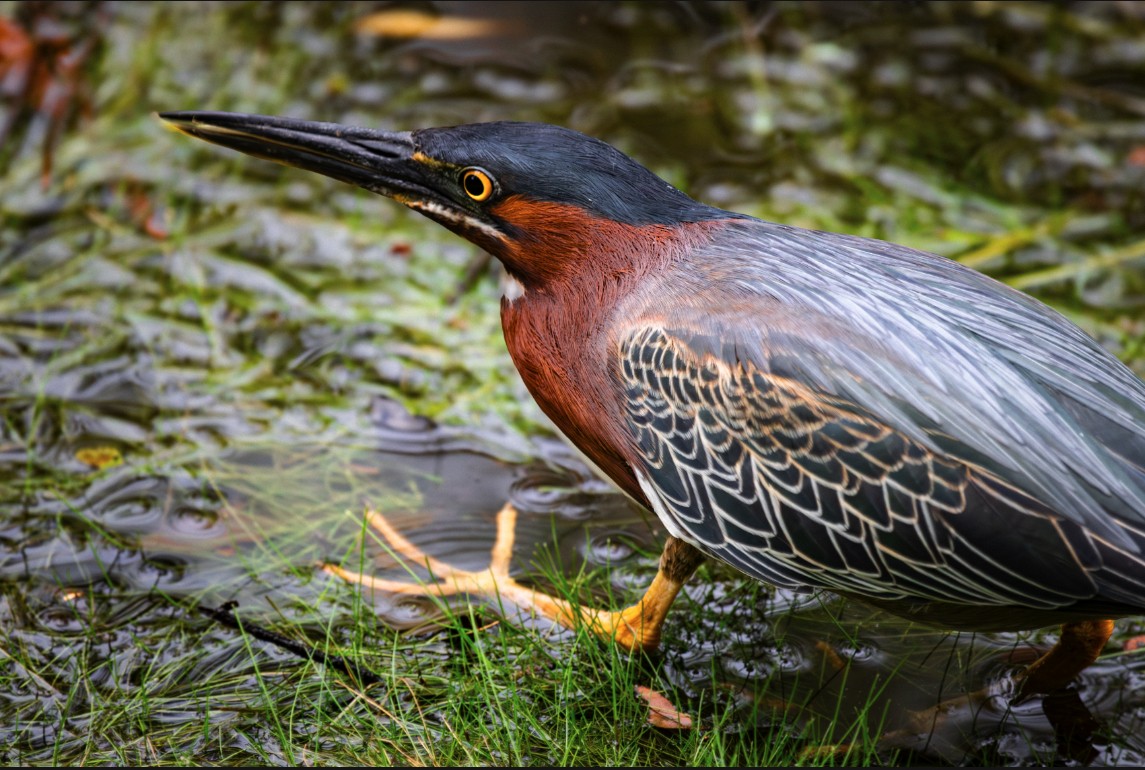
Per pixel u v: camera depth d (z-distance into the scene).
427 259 13.19
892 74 15.38
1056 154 14.34
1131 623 9.81
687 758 8.49
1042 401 7.71
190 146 14.19
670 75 15.34
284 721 8.64
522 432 11.51
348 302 12.66
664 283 8.41
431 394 11.80
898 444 7.60
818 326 7.94
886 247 8.89
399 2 16.12
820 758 8.62
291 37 15.55
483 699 8.80
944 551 7.61
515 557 10.28
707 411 8.03
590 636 9.27
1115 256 13.06
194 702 8.77
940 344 7.87
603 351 8.52
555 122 14.59
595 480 11.10
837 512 7.77
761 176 14.07
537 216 8.52
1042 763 8.73
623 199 8.56
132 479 10.73
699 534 8.30
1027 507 7.43
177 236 13.20
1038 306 8.58
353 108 14.66
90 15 15.45
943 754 8.77
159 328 12.24
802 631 9.71
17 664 8.98
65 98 14.52
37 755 8.30
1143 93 14.99
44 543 10.08
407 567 10.08
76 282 12.62
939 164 14.29
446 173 8.73
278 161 9.30
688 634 9.67
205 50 15.27
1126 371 8.34
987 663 9.48
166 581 9.81
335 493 10.79
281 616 9.55
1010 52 15.57
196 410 11.47
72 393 11.53
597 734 8.68
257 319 12.41
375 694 8.92
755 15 16.16
